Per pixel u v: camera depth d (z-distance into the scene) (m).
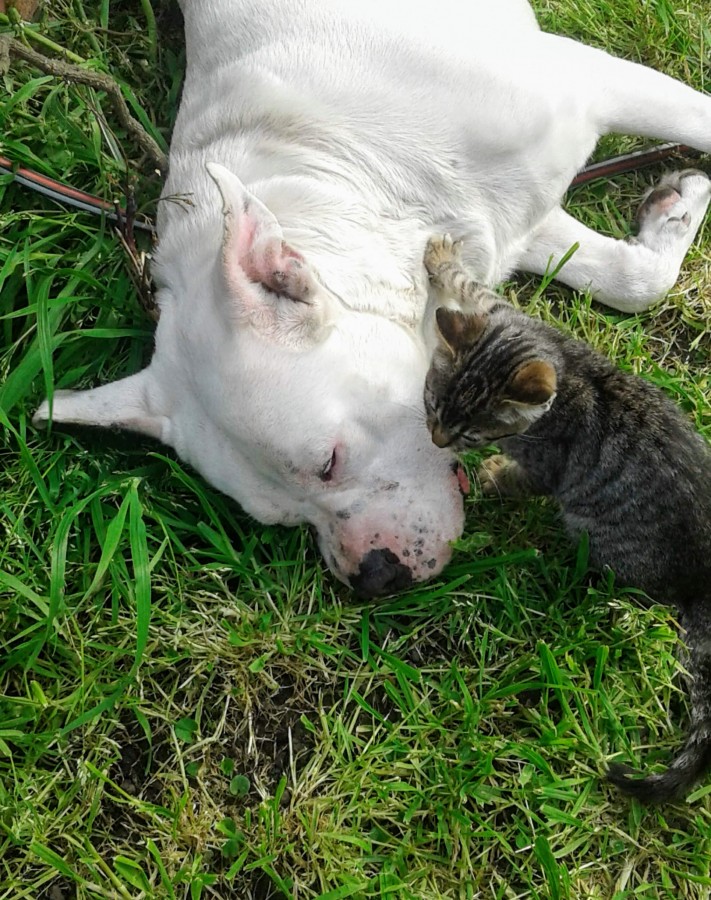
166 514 0.90
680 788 0.81
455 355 0.80
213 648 0.87
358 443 0.79
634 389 0.85
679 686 0.88
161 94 1.02
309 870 0.83
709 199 1.00
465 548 0.85
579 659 0.87
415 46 0.85
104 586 0.88
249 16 0.89
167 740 0.86
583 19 1.07
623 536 0.85
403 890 0.81
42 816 0.82
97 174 0.96
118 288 0.92
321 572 0.88
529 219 0.93
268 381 0.76
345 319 0.79
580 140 0.92
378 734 0.87
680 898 0.84
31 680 0.86
